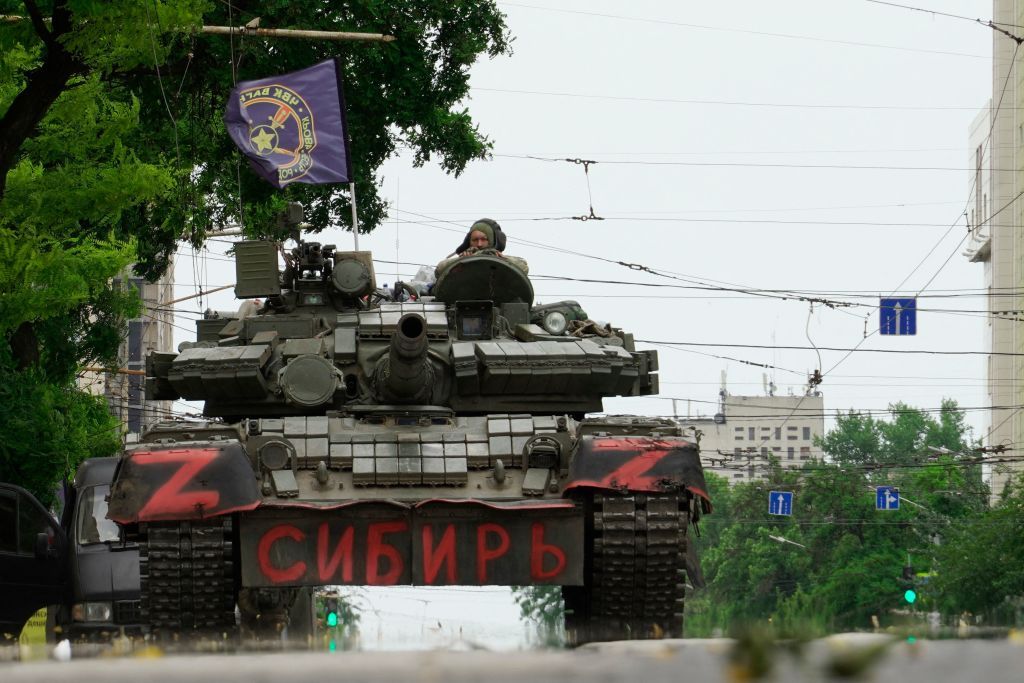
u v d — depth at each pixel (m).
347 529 48.56
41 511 71.25
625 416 53.00
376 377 55.91
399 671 12.50
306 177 86.00
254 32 87.06
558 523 49.03
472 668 12.58
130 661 16.02
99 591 73.44
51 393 92.62
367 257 60.94
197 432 49.81
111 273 85.62
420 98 120.31
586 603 53.03
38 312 82.12
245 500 46.66
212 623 49.16
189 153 121.19
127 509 46.53
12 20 68.62
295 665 13.55
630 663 12.55
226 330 60.34
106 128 86.38
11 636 68.00
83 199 82.94
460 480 49.66
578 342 58.81
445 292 62.69
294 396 55.41
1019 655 11.96
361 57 117.25
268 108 86.19
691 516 50.12
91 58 68.69
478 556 48.91
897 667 11.05
